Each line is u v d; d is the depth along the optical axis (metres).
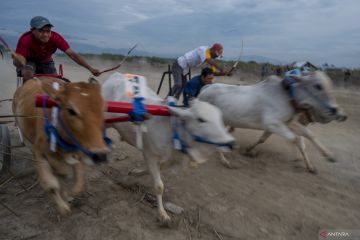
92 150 2.96
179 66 7.24
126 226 4.02
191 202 4.70
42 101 3.22
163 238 3.86
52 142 3.27
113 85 4.75
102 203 4.49
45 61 5.27
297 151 6.97
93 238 3.80
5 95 10.80
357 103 15.06
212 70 6.47
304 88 5.26
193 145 3.64
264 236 4.01
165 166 4.27
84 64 5.14
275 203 4.79
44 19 4.74
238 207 4.62
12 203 4.38
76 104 2.97
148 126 3.94
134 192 4.84
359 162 6.60
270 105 5.45
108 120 3.94
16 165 5.37
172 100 3.93
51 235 3.80
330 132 8.98
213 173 5.71
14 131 7.07
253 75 25.84
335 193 5.18
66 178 3.90
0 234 3.76
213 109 3.53
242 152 6.78
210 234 4.00
